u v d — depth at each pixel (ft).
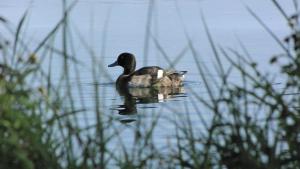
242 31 132.87
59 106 32.09
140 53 121.29
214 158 31.40
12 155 28.07
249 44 119.75
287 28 133.90
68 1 159.02
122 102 90.89
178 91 99.76
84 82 90.22
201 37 127.34
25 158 27.53
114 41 125.90
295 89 34.30
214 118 31.22
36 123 29.43
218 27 137.80
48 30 131.95
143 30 135.74
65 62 32.71
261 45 118.32
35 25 138.51
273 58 31.01
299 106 30.78
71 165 30.78
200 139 31.94
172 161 32.17
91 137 33.53
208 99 83.71
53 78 90.68
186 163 31.53
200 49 117.08
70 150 31.01
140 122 35.27
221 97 31.96
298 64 29.96
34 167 29.01
